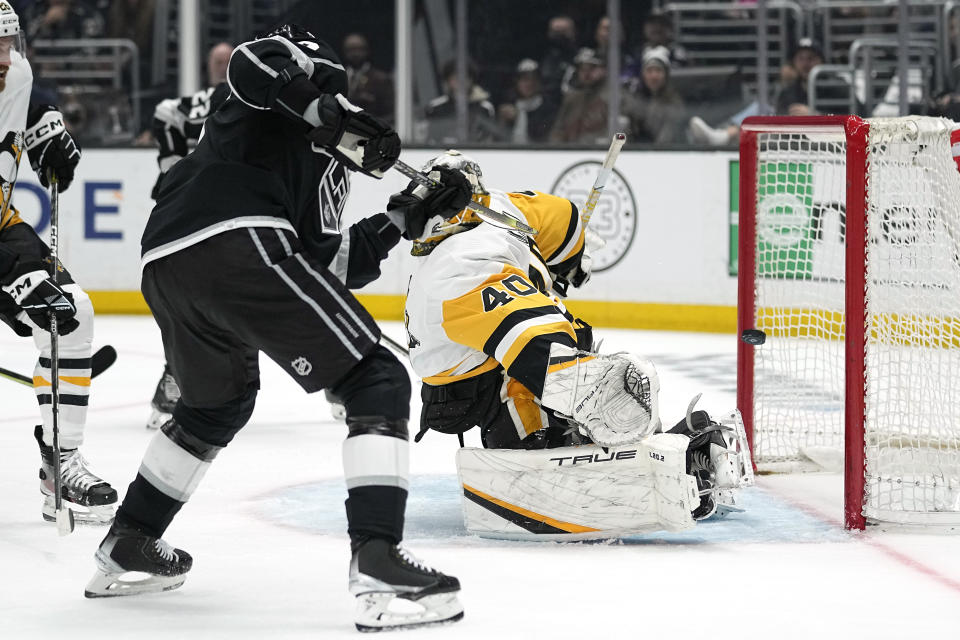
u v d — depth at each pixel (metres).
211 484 12.77
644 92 29.70
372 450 7.65
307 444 15.20
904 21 28.05
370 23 30.53
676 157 26.55
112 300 29.23
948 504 11.46
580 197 27.30
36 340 11.01
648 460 9.99
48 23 31.70
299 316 7.70
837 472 13.31
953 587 8.88
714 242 26.42
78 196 29.05
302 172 7.94
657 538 10.46
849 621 7.99
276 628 7.88
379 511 7.63
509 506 10.25
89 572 9.37
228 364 8.13
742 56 29.28
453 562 9.56
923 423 14.45
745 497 12.15
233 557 9.78
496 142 29.91
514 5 29.78
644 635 7.66
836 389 17.45
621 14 29.58
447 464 13.83
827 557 9.77
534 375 9.79
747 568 9.40
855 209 10.59
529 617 8.05
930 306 12.74
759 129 13.02
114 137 31.89
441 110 30.38
